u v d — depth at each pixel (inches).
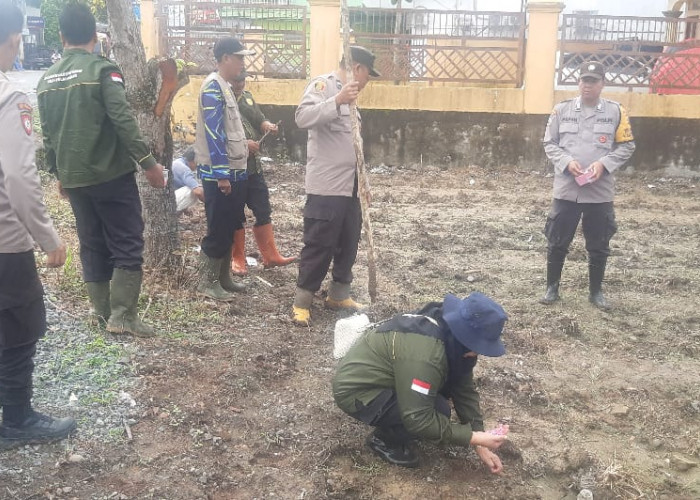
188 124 494.9
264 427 153.9
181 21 490.9
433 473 144.2
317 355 191.5
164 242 235.8
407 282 256.1
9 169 119.0
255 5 480.1
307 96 197.3
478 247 307.6
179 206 294.4
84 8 168.4
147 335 187.0
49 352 172.2
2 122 118.4
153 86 222.1
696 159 470.0
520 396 175.6
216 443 145.6
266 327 206.4
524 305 239.0
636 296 253.1
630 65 469.7
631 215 377.1
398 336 134.3
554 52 466.3
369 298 238.5
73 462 134.6
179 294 219.8
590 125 228.7
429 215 361.4
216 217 215.3
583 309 238.2
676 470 152.2
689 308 242.4
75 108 164.2
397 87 476.1
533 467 148.7
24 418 137.6
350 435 153.3
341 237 213.9
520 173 473.4
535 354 201.3
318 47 475.2
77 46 168.9
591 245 235.9
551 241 236.7
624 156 227.0
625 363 199.2
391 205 382.0
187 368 172.9
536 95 471.2
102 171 168.7
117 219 177.2
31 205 121.7
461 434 132.9
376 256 286.2
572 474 148.9
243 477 137.3
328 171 200.7
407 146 482.6
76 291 210.4
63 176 169.0
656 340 215.5
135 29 220.4
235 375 171.6
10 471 130.5
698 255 305.4
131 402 155.5
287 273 259.6
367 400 137.8
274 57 482.9
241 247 250.7
